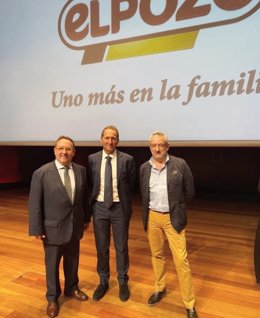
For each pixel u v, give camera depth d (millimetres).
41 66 3811
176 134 3062
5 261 3088
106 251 2363
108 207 2236
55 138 3770
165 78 3088
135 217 4750
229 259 3066
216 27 2836
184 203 2059
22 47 3934
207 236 3781
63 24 3623
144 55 3180
